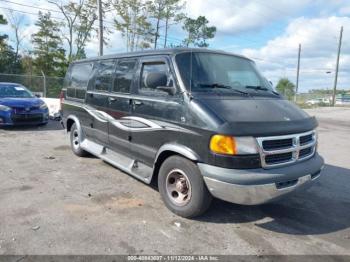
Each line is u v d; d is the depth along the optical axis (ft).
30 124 35.55
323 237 12.82
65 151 25.49
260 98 14.60
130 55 17.39
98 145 20.47
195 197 13.07
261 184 11.79
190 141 12.90
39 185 17.28
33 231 12.19
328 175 21.83
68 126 24.77
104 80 19.45
